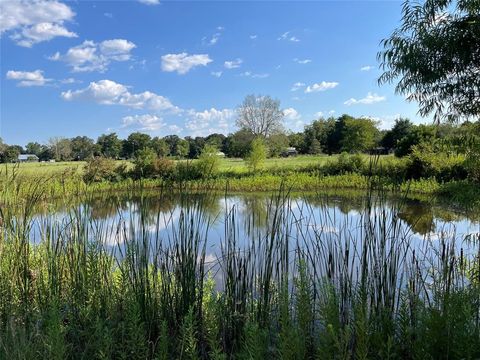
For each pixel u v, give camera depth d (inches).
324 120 1943.9
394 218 110.3
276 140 1582.2
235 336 101.0
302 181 695.1
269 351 83.4
